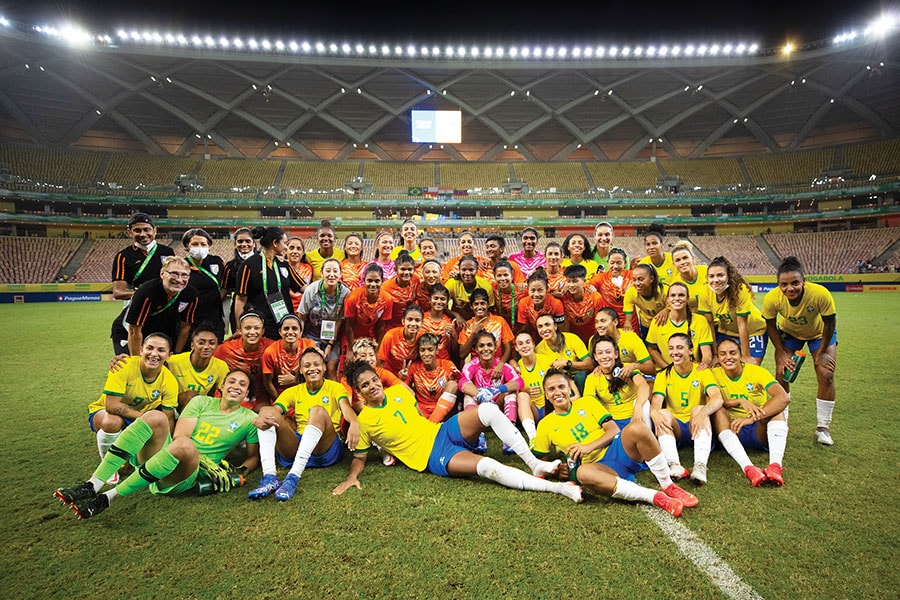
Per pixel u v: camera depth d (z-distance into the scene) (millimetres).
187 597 2283
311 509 3182
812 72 44062
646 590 2277
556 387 3658
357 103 50000
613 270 5926
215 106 47562
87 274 33875
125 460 3174
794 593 2244
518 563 2508
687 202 44562
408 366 4809
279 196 44500
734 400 3945
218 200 42562
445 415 4480
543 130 52469
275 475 3518
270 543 2752
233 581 2396
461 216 48031
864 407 5445
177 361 4152
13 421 5281
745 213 45812
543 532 2824
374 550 2654
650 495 3107
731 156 49938
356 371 3732
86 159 43312
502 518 3008
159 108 46344
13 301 28734
